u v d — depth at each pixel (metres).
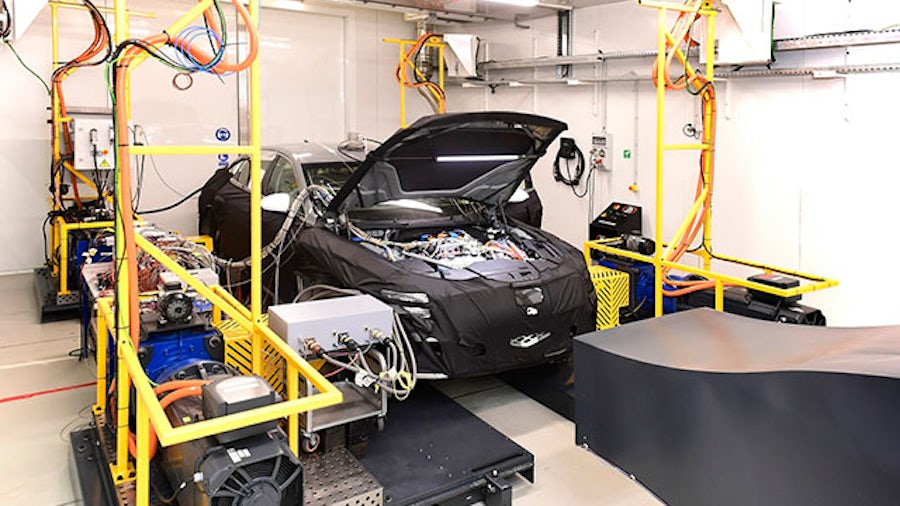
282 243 4.27
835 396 1.34
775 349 1.80
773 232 5.13
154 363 2.75
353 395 2.77
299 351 2.59
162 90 7.35
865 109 4.45
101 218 5.39
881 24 4.27
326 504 2.40
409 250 3.90
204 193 5.96
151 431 2.17
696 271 4.07
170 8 7.29
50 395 3.90
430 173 3.95
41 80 6.68
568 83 6.80
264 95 8.02
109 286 3.21
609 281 4.71
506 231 4.47
